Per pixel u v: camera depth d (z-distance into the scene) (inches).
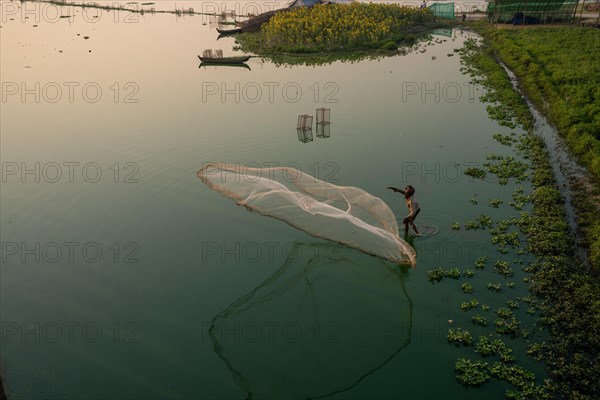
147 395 394.6
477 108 1037.8
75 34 2110.0
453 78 1268.5
